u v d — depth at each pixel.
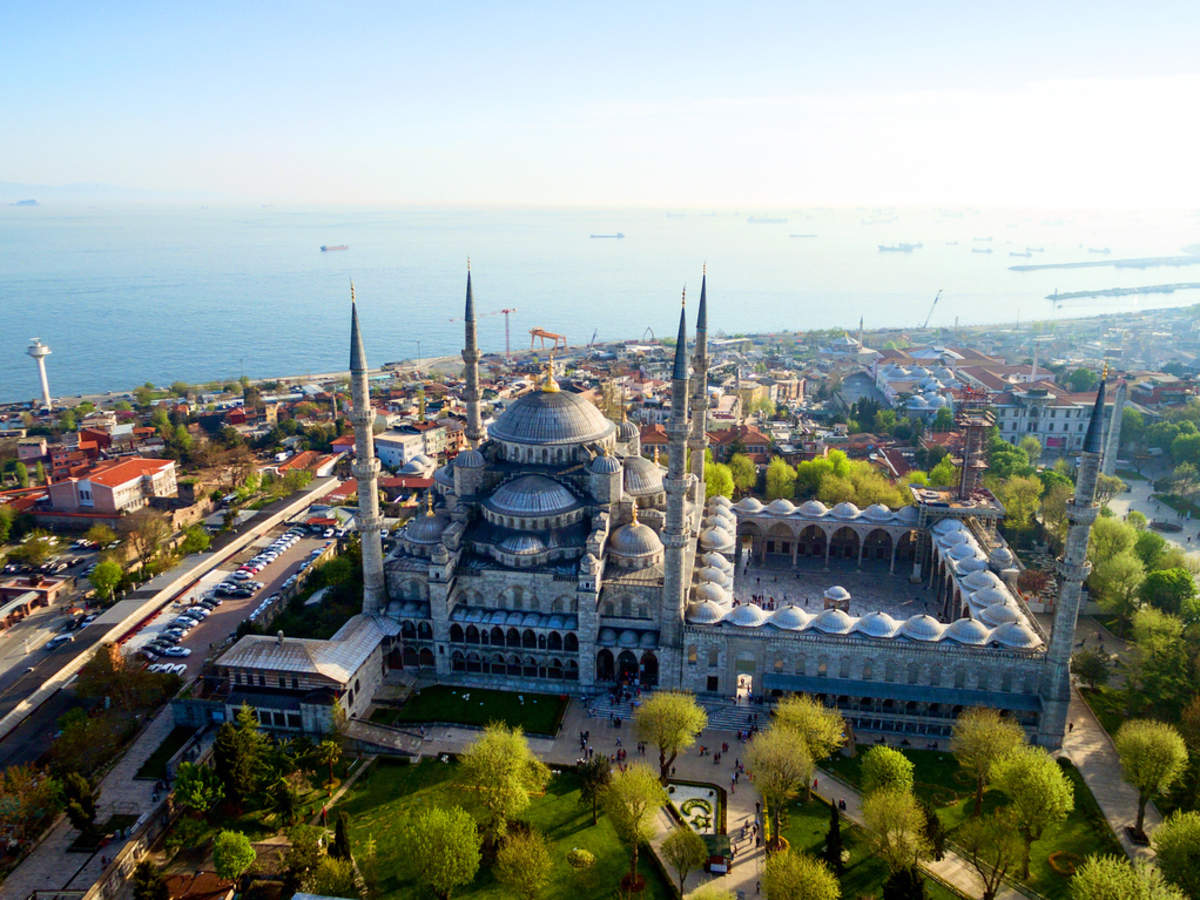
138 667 146.12
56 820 118.88
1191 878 97.12
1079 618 182.12
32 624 183.62
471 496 168.75
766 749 113.94
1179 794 120.88
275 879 107.31
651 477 175.12
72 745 125.38
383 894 104.50
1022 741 122.81
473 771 113.06
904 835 103.62
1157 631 151.50
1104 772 130.38
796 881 93.62
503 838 111.94
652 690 151.25
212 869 109.06
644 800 104.81
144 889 100.38
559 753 134.50
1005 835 103.50
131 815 119.75
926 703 141.88
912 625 143.75
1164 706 138.88
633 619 154.25
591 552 149.25
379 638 150.88
